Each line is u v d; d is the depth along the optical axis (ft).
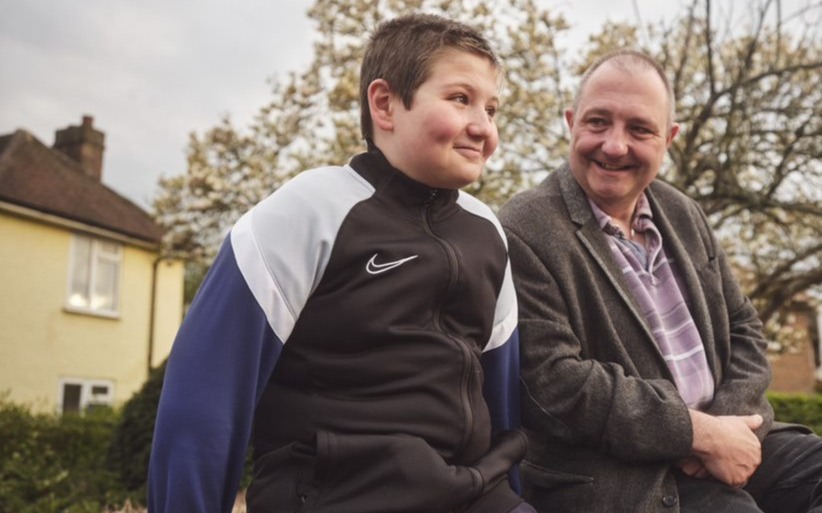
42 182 52.03
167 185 32.53
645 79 7.35
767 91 23.07
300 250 5.39
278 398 5.43
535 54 23.24
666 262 7.55
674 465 6.65
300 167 26.45
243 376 5.21
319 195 5.56
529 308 6.89
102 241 53.01
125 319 54.19
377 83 5.88
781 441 7.20
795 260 23.91
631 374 6.82
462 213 6.15
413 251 5.51
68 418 35.29
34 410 46.91
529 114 23.95
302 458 5.14
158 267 57.16
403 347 5.32
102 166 63.82
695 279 7.48
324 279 5.42
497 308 6.36
